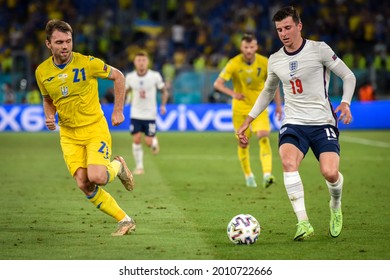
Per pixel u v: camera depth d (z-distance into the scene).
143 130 51.81
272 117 93.44
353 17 117.56
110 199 27.64
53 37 25.77
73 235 27.91
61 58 26.25
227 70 42.84
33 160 59.53
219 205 35.84
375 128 95.25
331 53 26.61
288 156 26.50
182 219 31.61
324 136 26.61
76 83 26.45
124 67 109.25
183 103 96.25
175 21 123.38
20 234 28.22
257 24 120.38
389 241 26.67
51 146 72.88
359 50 114.44
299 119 26.91
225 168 53.66
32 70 97.25
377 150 67.69
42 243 26.44
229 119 93.44
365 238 27.22
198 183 44.94
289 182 26.41
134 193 40.47
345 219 31.62
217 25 122.00
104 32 116.12
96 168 26.27
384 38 116.56
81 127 26.83
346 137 83.06
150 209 34.59
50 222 31.00
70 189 42.28
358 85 100.06
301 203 26.52
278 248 25.38
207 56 111.50
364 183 44.69
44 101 27.70
